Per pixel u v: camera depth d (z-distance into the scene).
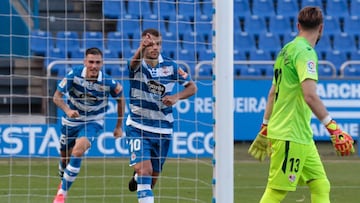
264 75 53.16
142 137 25.48
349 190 32.84
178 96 25.55
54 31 51.97
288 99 20.36
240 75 53.00
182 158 41.44
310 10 20.53
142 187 24.94
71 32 51.44
